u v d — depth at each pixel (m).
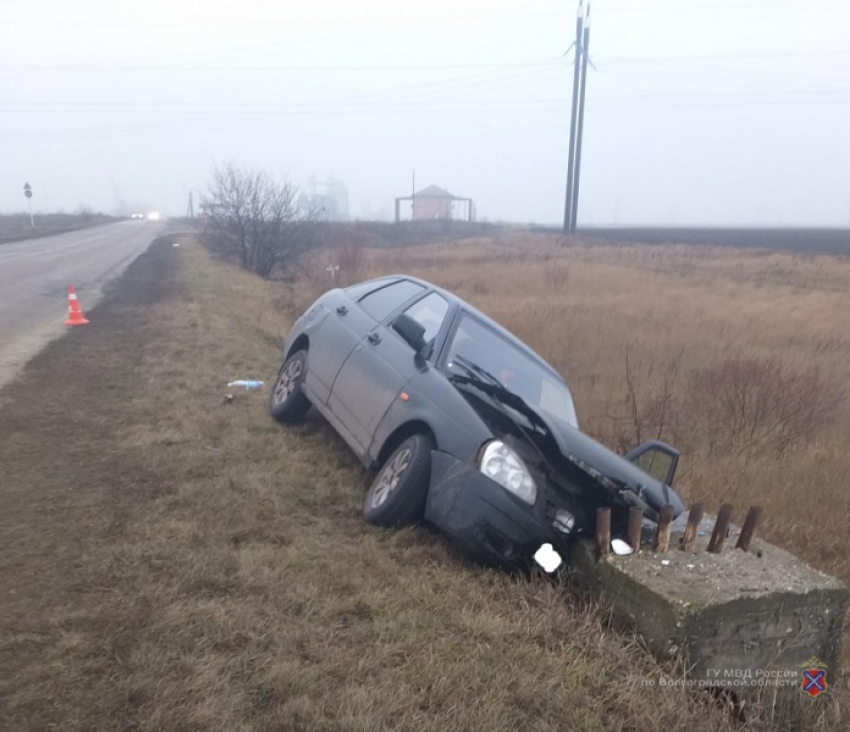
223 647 3.27
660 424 7.79
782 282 26.48
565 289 22.08
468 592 4.03
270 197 25.31
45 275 21.55
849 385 10.30
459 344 5.44
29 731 2.69
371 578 4.04
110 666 3.10
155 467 5.56
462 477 4.34
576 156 58.91
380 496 4.86
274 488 5.25
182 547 4.20
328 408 6.02
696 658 3.47
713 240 61.16
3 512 4.62
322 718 2.85
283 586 3.86
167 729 2.74
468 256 37.22
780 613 3.62
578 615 3.90
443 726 2.89
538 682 3.27
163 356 9.96
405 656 3.35
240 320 13.54
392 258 33.78
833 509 6.31
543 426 4.62
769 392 8.42
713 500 6.28
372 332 5.94
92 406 7.32
